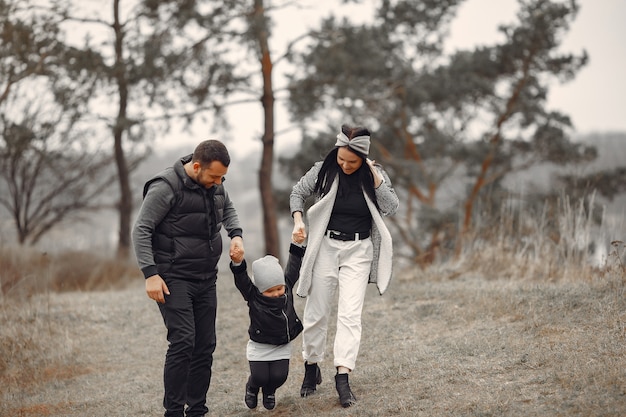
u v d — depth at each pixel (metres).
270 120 18.83
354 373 5.45
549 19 22.66
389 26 22.22
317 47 18.72
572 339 5.25
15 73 15.36
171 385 4.54
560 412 4.06
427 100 22.47
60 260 13.84
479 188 23.34
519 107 24.41
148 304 9.03
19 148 16.47
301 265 4.86
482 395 4.51
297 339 6.88
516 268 8.41
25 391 6.20
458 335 6.00
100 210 20.25
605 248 7.84
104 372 6.64
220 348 6.95
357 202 4.79
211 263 4.69
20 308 8.33
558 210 8.80
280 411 4.93
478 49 23.83
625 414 3.87
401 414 4.43
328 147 21.44
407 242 21.52
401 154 25.83
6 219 18.91
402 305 7.30
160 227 4.60
